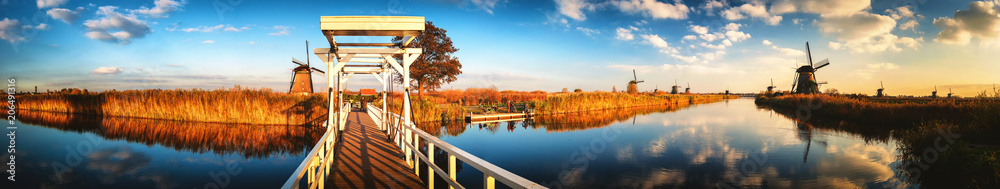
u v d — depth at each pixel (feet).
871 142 51.85
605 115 105.50
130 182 30.01
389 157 26.84
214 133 56.80
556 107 114.52
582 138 57.11
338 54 29.94
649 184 30.76
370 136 38.37
